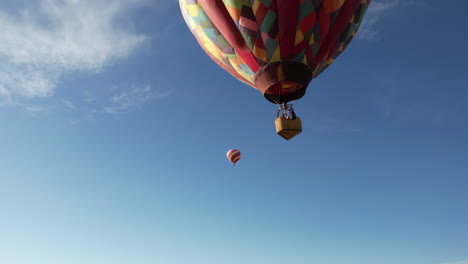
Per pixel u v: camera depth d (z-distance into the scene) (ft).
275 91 46.39
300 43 43.04
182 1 48.34
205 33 47.55
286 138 46.65
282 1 41.16
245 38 43.93
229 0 42.63
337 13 43.55
